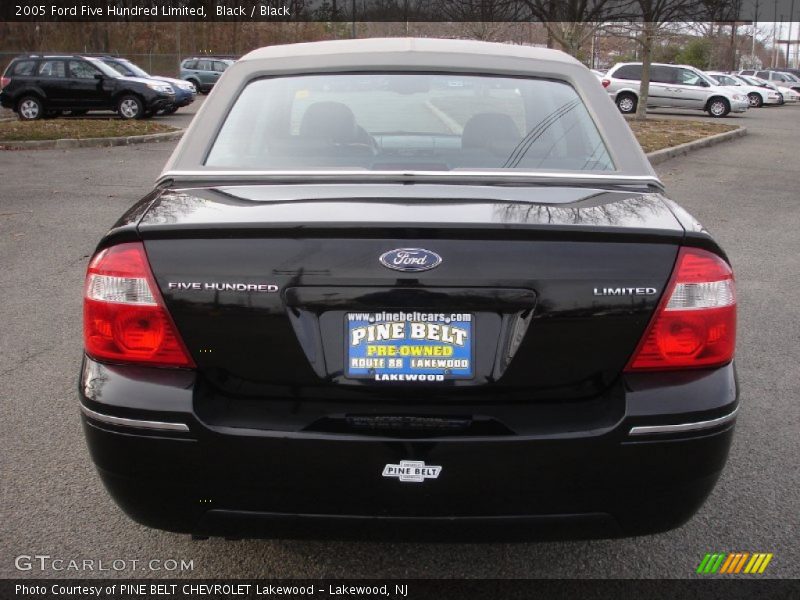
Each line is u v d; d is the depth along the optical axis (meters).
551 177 2.83
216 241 2.26
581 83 3.35
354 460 2.23
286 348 2.25
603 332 2.25
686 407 2.26
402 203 2.45
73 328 5.49
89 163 14.09
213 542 3.04
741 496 3.39
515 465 2.23
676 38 23.94
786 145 19.45
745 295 6.54
